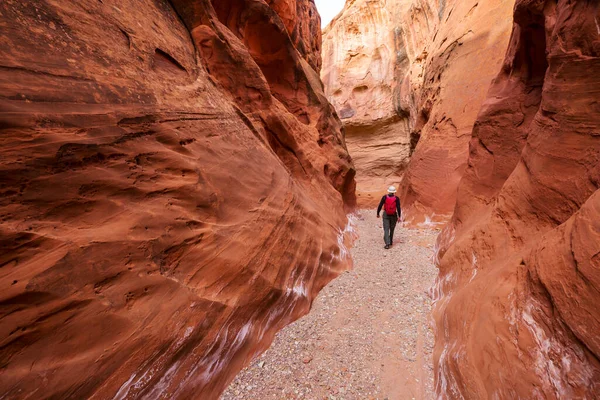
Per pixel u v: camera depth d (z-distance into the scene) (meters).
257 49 8.88
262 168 4.84
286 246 4.18
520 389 1.92
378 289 4.75
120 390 1.98
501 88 5.97
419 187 10.65
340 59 32.38
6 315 1.64
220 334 2.77
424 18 24.34
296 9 14.11
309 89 10.77
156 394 2.18
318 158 9.53
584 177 2.70
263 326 3.39
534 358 1.98
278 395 2.68
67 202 2.12
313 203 6.87
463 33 12.39
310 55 17.39
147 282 2.37
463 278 3.84
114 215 2.38
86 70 2.58
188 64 4.62
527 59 5.12
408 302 4.30
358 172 29.77
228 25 7.96
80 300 1.94
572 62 3.09
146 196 2.69
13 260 1.77
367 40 30.84
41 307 1.77
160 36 4.12
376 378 2.90
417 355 3.19
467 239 4.44
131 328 2.14
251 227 3.69
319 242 5.25
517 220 3.53
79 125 2.33
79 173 2.24
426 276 5.19
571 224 2.25
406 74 26.19
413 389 2.76
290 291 3.87
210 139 3.93
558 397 1.71
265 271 3.54
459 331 2.91
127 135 2.70
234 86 6.16
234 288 3.08
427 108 15.36
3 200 1.80
